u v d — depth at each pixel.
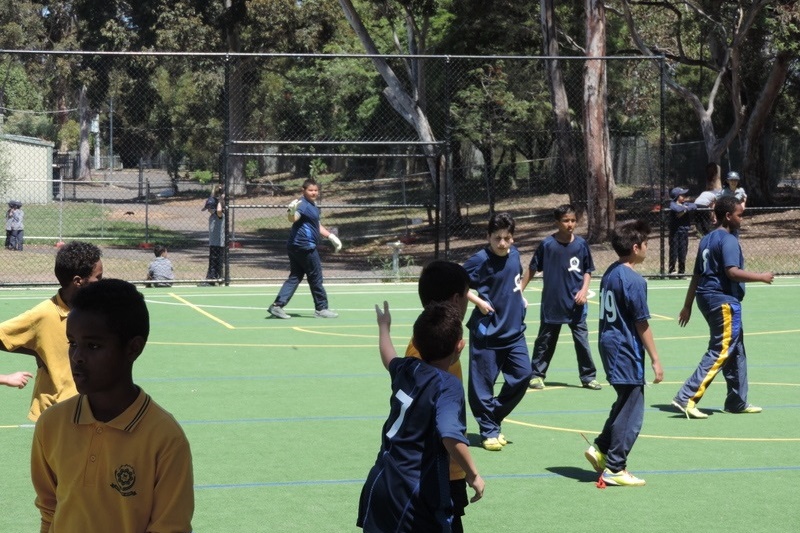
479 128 37.34
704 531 6.45
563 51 38.88
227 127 19.22
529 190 41.59
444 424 4.32
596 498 7.13
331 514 6.67
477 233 33.94
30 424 9.16
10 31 58.12
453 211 33.88
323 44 49.78
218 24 47.38
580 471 7.84
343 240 32.94
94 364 3.17
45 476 3.39
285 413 9.68
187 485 3.30
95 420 3.24
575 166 30.86
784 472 7.85
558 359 12.94
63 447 3.28
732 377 9.78
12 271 22.70
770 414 9.82
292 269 15.83
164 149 59.22
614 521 6.62
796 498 7.18
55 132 66.25
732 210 9.48
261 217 42.78
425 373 4.49
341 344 13.59
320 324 15.31
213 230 20.42
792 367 12.18
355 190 47.19
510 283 8.38
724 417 9.70
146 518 3.28
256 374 11.58
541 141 42.78
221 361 12.32
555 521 6.61
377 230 35.47
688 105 43.06
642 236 7.34
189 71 51.41
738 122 31.78
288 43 48.16
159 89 53.16
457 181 43.91
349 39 50.47
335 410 9.83
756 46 33.59
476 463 8.05
